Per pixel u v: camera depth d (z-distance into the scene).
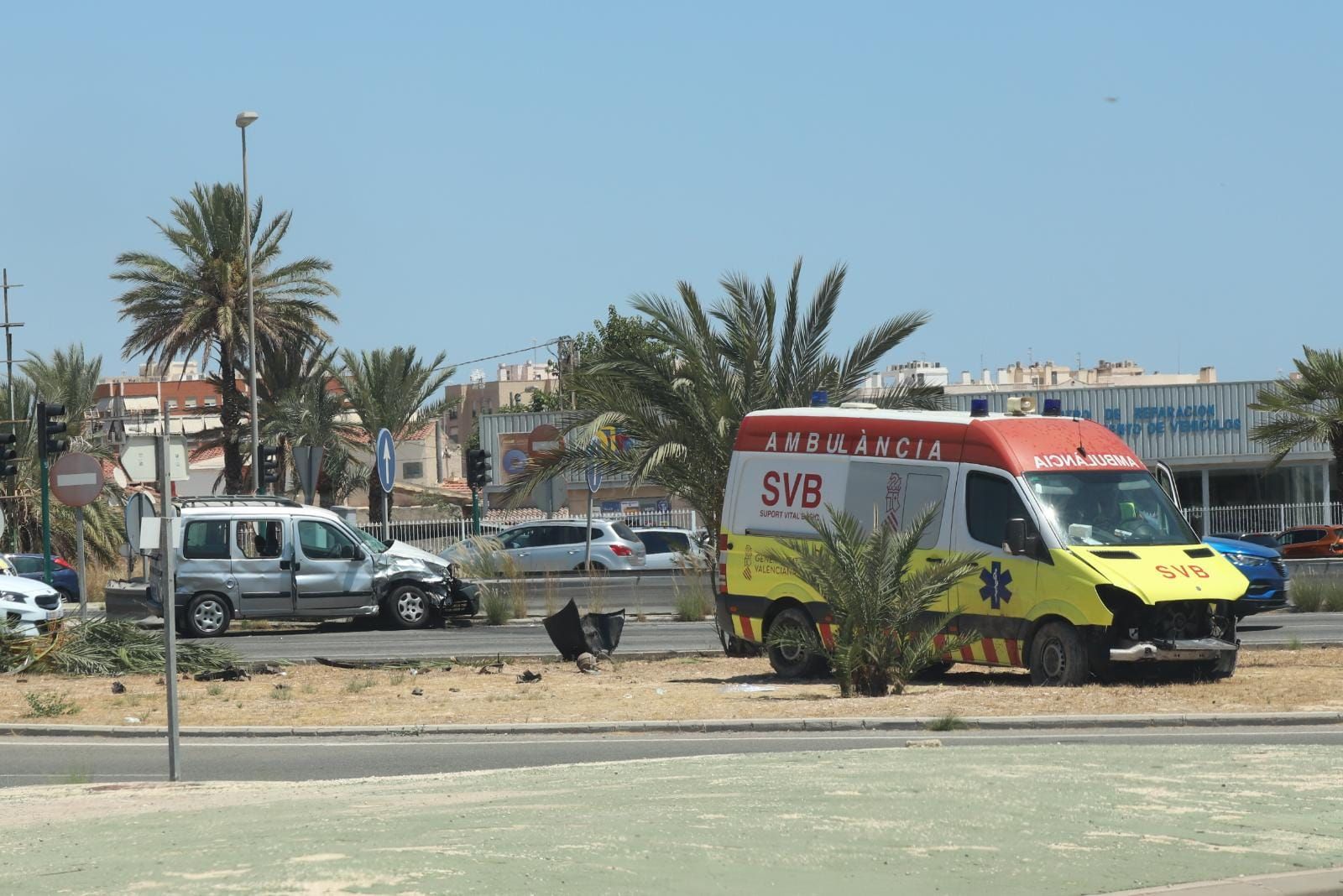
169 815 17.50
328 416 99.56
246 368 97.62
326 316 92.69
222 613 51.31
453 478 177.75
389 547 54.34
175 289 89.44
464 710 30.45
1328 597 54.69
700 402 43.41
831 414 34.47
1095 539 30.98
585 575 59.06
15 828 17.00
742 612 35.09
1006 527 30.61
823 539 31.31
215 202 88.94
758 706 29.39
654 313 43.84
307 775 23.56
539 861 12.99
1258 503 109.38
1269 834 14.45
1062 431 32.59
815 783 17.97
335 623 56.59
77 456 44.03
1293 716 26.20
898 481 33.03
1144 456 108.06
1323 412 80.88
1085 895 12.12
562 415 45.25
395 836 14.46
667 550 68.69
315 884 12.08
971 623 31.89
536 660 40.25
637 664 38.81
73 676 38.03
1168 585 30.00
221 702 32.59
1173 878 12.65
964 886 12.35
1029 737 24.84
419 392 103.19
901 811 15.69
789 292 44.66
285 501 54.59
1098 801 16.34
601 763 21.70
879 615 30.56
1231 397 107.75
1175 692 29.11
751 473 35.31
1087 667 30.22
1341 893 12.21
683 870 12.73
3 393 84.00
